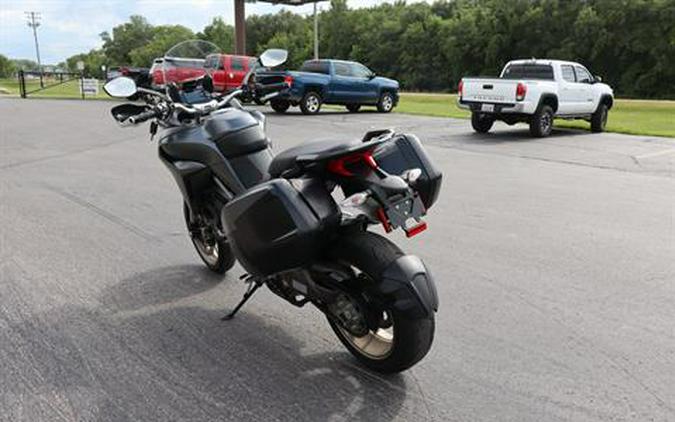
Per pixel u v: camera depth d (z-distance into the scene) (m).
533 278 5.02
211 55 5.01
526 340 3.93
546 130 15.10
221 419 3.09
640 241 6.08
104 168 10.34
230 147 4.21
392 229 3.04
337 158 3.10
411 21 88.12
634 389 3.36
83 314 4.38
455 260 5.47
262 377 3.49
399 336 3.17
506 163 11.02
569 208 7.48
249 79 4.78
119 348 3.86
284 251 3.25
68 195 8.20
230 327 4.16
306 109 21.42
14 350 3.83
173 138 4.54
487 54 77.44
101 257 5.62
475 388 3.37
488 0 86.31
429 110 24.61
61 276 5.13
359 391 3.34
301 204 3.19
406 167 3.49
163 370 3.59
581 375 3.50
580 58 70.44
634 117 21.58
